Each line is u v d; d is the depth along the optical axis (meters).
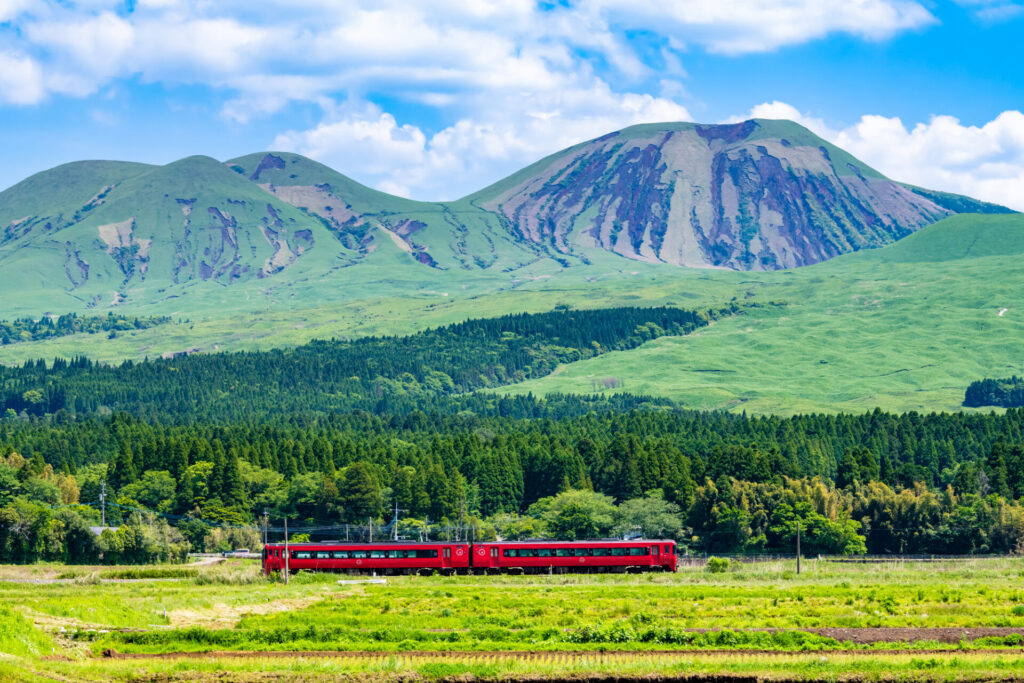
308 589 131.25
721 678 69.25
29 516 199.62
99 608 96.88
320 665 72.25
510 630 89.38
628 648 80.31
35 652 73.25
